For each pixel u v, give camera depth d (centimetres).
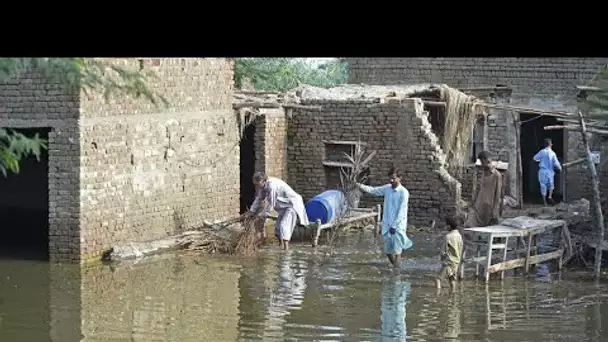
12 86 1661
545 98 2717
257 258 1794
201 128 1978
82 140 1642
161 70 1825
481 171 1867
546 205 2502
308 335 1239
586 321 1334
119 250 1731
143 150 1806
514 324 1309
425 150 2212
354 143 2269
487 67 2769
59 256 1681
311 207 1977
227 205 2086
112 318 1318
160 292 1488
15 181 2227
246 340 1209
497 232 1573
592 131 1767
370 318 1336
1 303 1392
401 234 1708
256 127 2234
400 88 2436
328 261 1773
